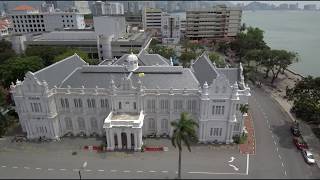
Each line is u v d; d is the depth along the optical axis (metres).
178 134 66.94
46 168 81.62
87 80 96.06
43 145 93.75
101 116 95.31
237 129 95.38
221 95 86.19
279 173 78.19
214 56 172.25
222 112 88.88
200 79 97.75
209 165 81.75
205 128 91.31
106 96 91.94
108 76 96.50
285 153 87.94
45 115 92.50
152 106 93.31
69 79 97.50
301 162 83.31
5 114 111.81
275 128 103.62
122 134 88.75
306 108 100.12
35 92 89.38
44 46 192.38
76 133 99.06
